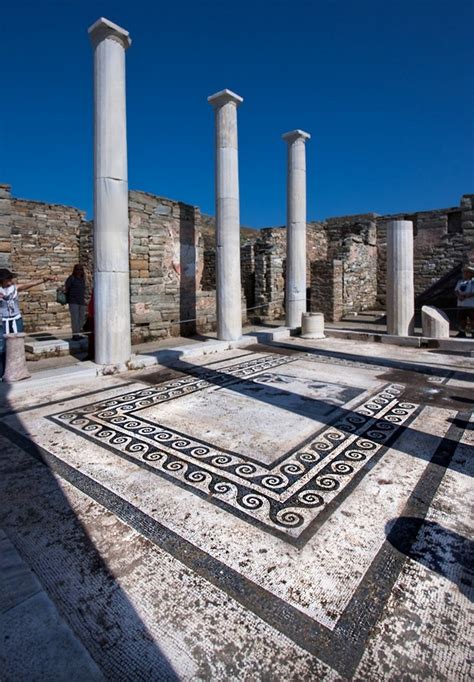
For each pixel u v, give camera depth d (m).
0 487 3.19
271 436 4.17
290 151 11.59
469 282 9.92
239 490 3.12
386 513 2.79
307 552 2.41
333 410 4.96
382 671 1.67
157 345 9.45
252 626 1.90
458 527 2.63
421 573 2.22
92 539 2.55
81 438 4.18
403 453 3.73
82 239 13.54
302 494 3.05
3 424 4.59
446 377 6.59
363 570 2.25
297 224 11.70
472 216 12.14
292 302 11.98
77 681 1.62
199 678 1.65
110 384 6.31
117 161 6.86
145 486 3.20
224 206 9.59
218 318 9.94
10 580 2.17
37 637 1.82
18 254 12.32
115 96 6.78
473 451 3.75
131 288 9.47
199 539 2.54
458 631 1.86
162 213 10.12
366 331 11.45
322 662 1.72
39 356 8.06
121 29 6.70
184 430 4.37
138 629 1.89
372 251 18.17
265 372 7.07
